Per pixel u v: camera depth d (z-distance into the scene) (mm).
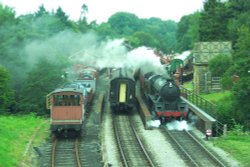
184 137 27031
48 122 32469
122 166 20188
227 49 46438
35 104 37156
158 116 31469
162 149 23766
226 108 30078
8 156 19531
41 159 21438
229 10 53969
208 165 20359
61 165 20234
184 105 31922
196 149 23719
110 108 40812
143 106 35344
